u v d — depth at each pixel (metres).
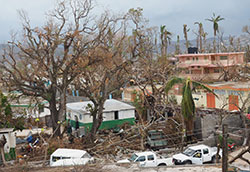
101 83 31.98
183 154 23.59
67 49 30.05
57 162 20.12
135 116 40.12
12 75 29.75
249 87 36.72
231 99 37.34
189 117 29.81
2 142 21.12
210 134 30.73
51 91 31.17
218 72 56.81
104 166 19.23
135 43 33.59
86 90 32.91
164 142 28.11
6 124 27.36
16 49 30.55
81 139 29.20
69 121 38.69
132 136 28.61
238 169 17.59
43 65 30.73
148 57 37.22
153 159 21.91
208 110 35.72
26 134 33.44
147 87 46.62
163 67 36.81
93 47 30.53
